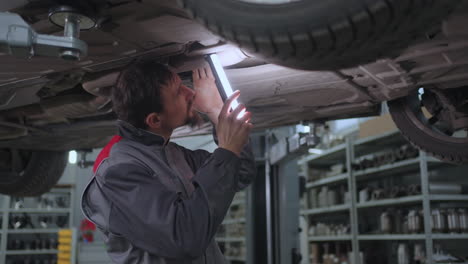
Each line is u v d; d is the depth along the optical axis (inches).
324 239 192.2
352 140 177.0
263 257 146.7
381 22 29.2
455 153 74.3
